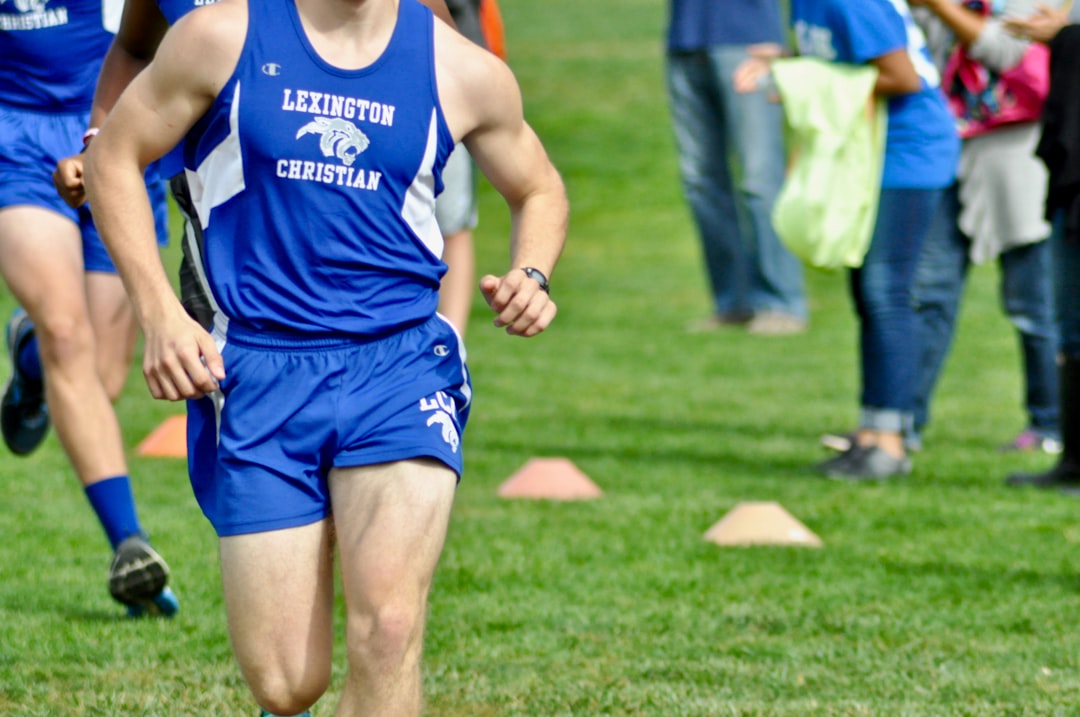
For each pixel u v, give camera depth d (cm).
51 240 1689
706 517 2306
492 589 1858
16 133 1722
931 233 2797
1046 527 2231
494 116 1141
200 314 1139
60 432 1677
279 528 1084
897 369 2580
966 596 1842
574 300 5469
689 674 1516
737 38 4747
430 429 1090
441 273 1138
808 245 2436
